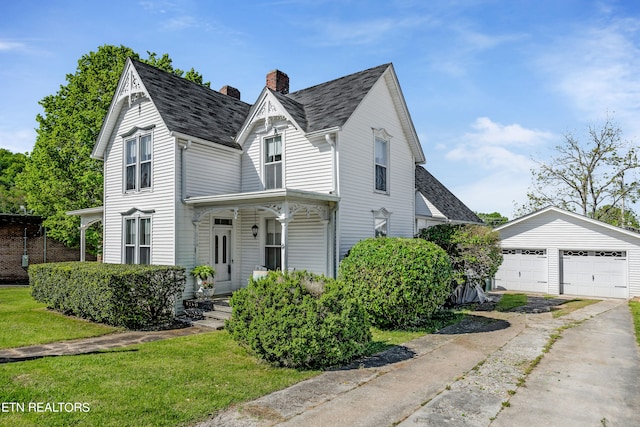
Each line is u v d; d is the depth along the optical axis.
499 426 4.82
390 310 9.94
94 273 10.83
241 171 14.57
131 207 13.96
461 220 22.94
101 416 4.88
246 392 5.76
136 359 7.41
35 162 22.84
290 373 6.70
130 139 14.26
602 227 19.19
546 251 20.70
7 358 7.52
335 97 14.44
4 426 4.59
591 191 30.14
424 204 21.48
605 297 18.95
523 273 21.38
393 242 10.81
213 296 13.05
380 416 5.02
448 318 12.05
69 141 21.61
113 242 14.76
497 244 15.06
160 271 10.91
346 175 12.77
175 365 7.04
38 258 24.20
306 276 8.01
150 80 13.80
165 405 5.24
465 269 14.17
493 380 6.47
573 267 20.02
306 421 4.85
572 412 5.27
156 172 13.10
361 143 13.60
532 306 15.32
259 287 7.53
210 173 13.45
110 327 10.51
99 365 6.98
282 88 17.73
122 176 14.45
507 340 9.30
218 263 13.80
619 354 8.18
